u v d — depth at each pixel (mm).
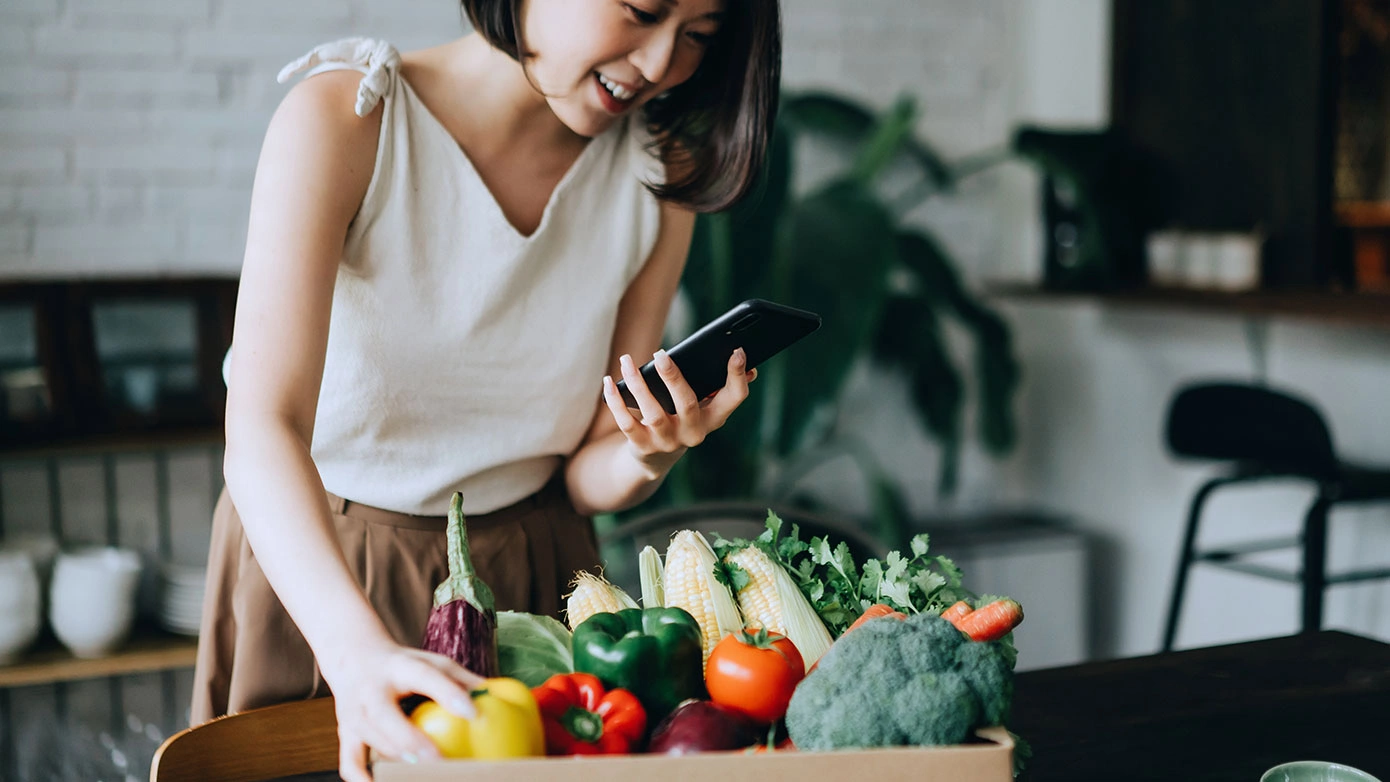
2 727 2594
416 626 1281
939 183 3408
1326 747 1102
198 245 2920
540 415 1316
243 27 2916
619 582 2889
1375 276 2994
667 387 1095
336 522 1280
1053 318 3633
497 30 1122
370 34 3033
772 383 3062
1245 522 3025
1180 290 2836
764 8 1193
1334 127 2848
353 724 781
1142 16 3295
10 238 2766
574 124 1165
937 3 3572
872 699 764
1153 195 3270
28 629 2473
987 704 784
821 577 1075
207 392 2732
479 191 1219
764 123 1241
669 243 1404
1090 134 3234
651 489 1348
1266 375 2949
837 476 3566
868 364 3559
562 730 802
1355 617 2732
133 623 2727
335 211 1108
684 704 844
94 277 2688
